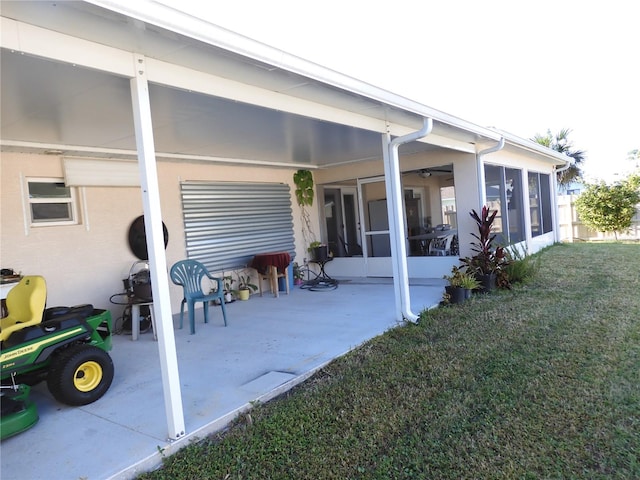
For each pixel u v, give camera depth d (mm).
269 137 5191
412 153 7516
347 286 7707
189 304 5117
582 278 6941
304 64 3004
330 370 3660
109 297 5422
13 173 4637
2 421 2613
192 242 6543
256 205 7609
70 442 2607
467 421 2650
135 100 2504
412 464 2248
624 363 3363
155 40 2307
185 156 5996
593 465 2135
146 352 4395
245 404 2998
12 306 3469
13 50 2023
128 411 3020
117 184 5488
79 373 3207
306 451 2428
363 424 2688
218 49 2455
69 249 5074
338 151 6660
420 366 3576
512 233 9062
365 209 8375
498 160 8234
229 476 2242
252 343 4492
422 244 7828
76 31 2162
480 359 3654
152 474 2305
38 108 3289
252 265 7320
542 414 2658
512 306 5324
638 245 11617
